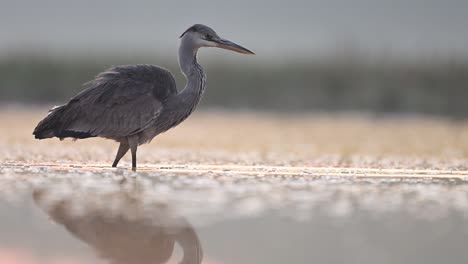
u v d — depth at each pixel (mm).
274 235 7992
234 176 12609
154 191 10633
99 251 7273
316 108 40812
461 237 7969
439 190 11195
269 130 26750
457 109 39438
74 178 11969
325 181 12094
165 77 14273
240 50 15203
